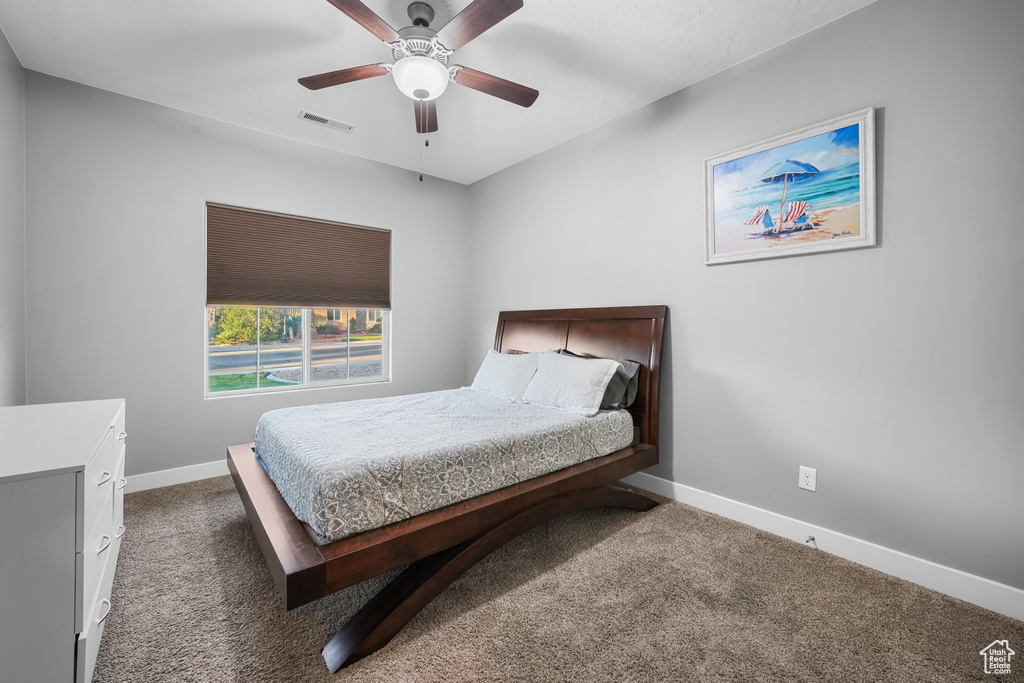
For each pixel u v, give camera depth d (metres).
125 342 2.66
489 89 2.01
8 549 1.00
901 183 1.80
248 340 3.93
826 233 1.99
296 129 3.09
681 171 2.58
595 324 3.01
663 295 2.69
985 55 1.60
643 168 2.78
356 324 4.07
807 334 2.08
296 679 1.27
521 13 1.93
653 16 1.95
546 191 3.48
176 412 2.84
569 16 1.95
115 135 2.60
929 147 1.73
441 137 3.22
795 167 2.09
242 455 2.26
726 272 2.39
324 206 3.43
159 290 2.77
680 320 2.61
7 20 1.96
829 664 1.33
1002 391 1.58
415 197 3.97
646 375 2.66
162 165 2.76
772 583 1.76
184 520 2.31
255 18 1.95
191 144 2.85
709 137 2.44
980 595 1.62
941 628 1.50
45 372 2.42
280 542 1.37
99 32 2.05
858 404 1.93
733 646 1.41
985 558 1.62
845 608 1.61
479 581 1.77
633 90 2.58
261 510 1.60
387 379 3.89
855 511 1.95
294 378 3.80
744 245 2.29
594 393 2.51
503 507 1.75
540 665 1.32
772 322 2.21
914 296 1.77
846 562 1.92
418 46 1.76
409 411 2.50
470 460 1.77
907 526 1.80
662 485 2.71
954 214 1.67
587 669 1.30
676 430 2.64
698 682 1.26
